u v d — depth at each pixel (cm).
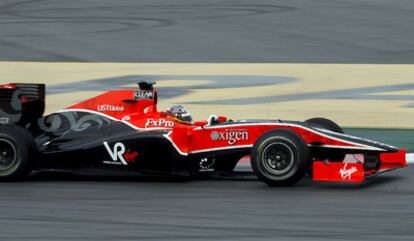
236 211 2448
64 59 6900
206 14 8988
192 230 2184
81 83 5928
